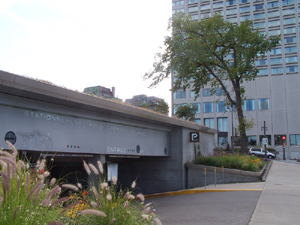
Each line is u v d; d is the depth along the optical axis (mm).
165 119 17922
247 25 31203
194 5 83000
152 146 18328
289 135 68500
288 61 71250
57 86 10289
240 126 31609
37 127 10633
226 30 31922
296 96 69375
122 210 4992
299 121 68250
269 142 69812
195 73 33688
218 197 12508
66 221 4871
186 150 20922
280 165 30891
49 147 11047
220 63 33094
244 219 7852
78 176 17750
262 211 8734
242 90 33656
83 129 12820
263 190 13352
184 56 31281
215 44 31609
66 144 11859
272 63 72000
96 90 30781
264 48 31172
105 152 14094
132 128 16438
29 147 10234
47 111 10977
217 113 74188
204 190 15305
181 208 10508
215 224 7543
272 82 71312
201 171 19734
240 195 12391
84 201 5875
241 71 30625
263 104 71188
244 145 31266
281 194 11984
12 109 9797
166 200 13461
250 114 71562
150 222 5520
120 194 5551
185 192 15859
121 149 15336
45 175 4535
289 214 8289
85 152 12820
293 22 72875
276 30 74000
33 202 4051
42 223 4066
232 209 9391
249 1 77812
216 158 21234
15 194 3945
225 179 18906
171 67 31844
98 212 4203
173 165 20141
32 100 10328
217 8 80812
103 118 13828
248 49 30953
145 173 20609
